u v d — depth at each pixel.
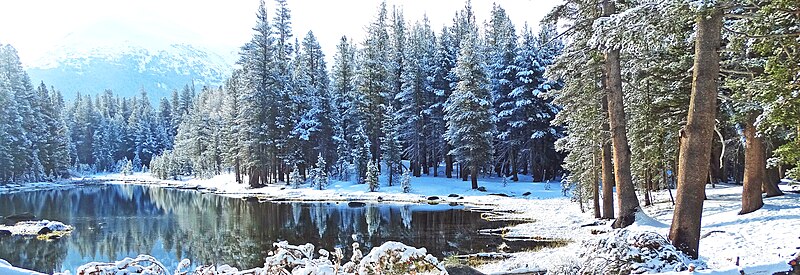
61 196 44.84
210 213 30.30
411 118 48.44
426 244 18.52
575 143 21.52
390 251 7.11
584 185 22.31
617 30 9.72
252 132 49.66
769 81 11.45
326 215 28.42
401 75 52.66
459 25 65.94
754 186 15.98
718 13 8.99
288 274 7.17
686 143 9.27
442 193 38.75
